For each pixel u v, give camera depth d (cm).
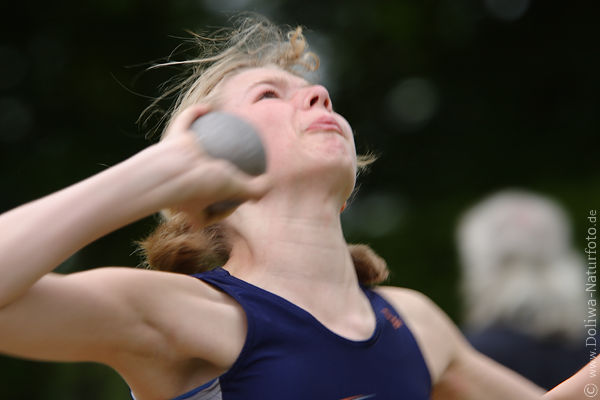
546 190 2416
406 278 2309
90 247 2153
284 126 626
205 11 2473
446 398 720
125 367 557
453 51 2672
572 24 2666
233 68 747
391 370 600
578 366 965
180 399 556
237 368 554
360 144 2609
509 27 2681
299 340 568
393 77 2658
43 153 2381
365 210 2500
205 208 525
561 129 2594
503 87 2653
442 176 2569
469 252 1051
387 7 2597
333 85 2628
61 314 511
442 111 2650
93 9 2452
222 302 576
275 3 2580
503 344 970
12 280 470
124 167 500
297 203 618
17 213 486
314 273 608
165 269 688
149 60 2470
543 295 982
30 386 2094
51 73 2469
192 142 508
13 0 2448
